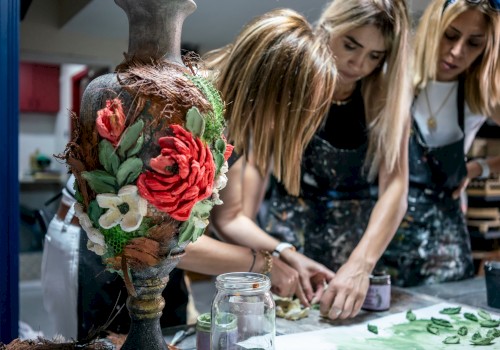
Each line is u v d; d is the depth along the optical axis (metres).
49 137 3.81
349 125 1.23
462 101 1.39
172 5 0.59
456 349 0.82
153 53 0.60
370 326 0.92
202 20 1.15
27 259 2.45
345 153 1.20
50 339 0.73
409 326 0.94
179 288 1.06
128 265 0.57
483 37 1.29
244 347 0.67
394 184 1.19
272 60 0.96
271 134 1.04
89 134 0.56
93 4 1.08
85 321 1.01
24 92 3.27
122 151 0.53
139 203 0.53
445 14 1.28
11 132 0.93
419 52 1.36
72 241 1.04
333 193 1.24
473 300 1.17
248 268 0.98
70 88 2.84
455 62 1.32
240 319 0.68
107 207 0.54
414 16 1.38
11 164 0.93
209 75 0.75
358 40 1.09
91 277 1.01
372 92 1.22
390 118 1.15
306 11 1.21
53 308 1.12
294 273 1.02
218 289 0.70
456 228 1.41
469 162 1.55
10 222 0.94
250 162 1.12
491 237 1.66
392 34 1.10
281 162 1.08
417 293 1.20
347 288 1.00
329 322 0.97
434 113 1.37
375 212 1.16
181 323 1.07
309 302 1.05
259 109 0.99
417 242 1.34
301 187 1.24
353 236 1.24
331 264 1.24
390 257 1.32
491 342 0.85
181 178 0.53
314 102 0.97
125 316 1.01
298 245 1.23
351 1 1.08
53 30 1.16
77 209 0.58
